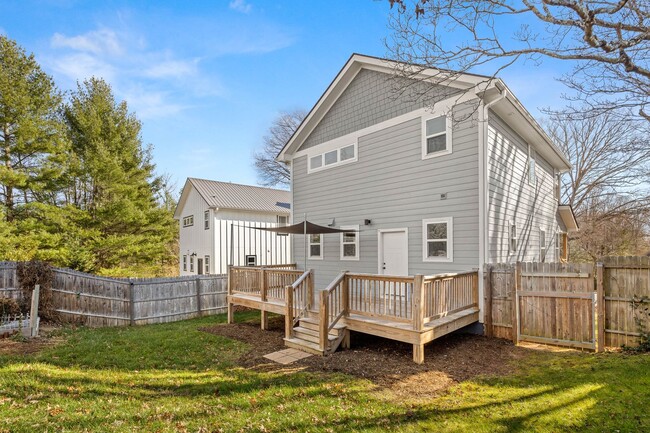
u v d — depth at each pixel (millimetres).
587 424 3662
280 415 4031
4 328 7312
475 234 7953
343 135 11047
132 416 3980
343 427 3744
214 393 4738
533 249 11156
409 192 9211
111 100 20188
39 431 3557
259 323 9781
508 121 9430
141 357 6379
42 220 16797
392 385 4941
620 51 4371
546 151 12125
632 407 3898
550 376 5094
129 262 20734
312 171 12070
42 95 16656
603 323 6344
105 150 18703
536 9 4508
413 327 6023
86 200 20109
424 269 8805
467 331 7965
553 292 6859
